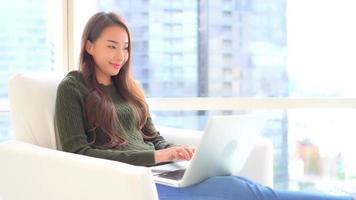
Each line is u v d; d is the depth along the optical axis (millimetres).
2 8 2369
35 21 2414
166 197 1423
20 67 2416
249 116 1414
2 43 2383
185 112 2516
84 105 1573
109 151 1452
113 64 1695
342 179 2666
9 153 1461
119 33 1690
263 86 2580
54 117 1594
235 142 1434
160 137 1864
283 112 2570
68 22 2303
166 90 2553
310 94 2590
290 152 2643
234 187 1324
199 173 1376
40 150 1385
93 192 1159
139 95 1848
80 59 1699
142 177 1080
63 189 1255
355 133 2607
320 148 2648
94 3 2459
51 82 1682
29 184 1390
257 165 1732
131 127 1729
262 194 1287
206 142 1285
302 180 2672
